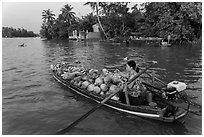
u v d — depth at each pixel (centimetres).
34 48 2986
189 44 2845
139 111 541
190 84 814
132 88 583
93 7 4481
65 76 823
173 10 3216
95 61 1491
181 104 590
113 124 520
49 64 1423
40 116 576
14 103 675
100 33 4628
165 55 1714
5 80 970
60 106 642
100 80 679
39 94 756
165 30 3194
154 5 3553
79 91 722
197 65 1218
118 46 2725
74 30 5944
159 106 556
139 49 2264
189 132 477
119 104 577
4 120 556
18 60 1666
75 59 1636
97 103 652
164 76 947
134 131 485
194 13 2934
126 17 4238
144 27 3709
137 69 603
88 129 499
